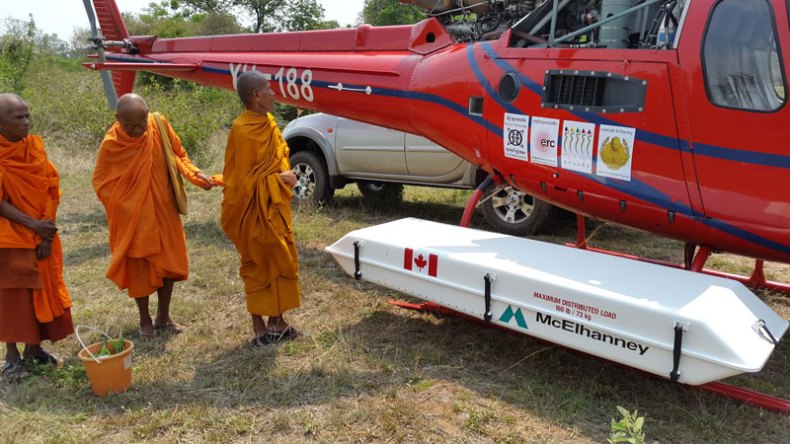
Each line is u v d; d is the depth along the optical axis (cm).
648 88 354
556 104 393
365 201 866
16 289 348
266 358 384
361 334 421
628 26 397
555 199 421
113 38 782
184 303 477
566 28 433
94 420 318
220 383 354
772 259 353
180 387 351
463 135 456
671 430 304
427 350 393
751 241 346
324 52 582
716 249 375
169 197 401
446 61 466
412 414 316
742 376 366
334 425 311
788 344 409
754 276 487
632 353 302
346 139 760
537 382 353
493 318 354
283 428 311
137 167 389
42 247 350
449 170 693
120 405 332
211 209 782
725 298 302
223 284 513
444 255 375
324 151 778
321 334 418
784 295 477
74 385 350
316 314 459
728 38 331
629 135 365
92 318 446
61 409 327
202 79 689
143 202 389
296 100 597
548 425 309
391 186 859
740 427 306
